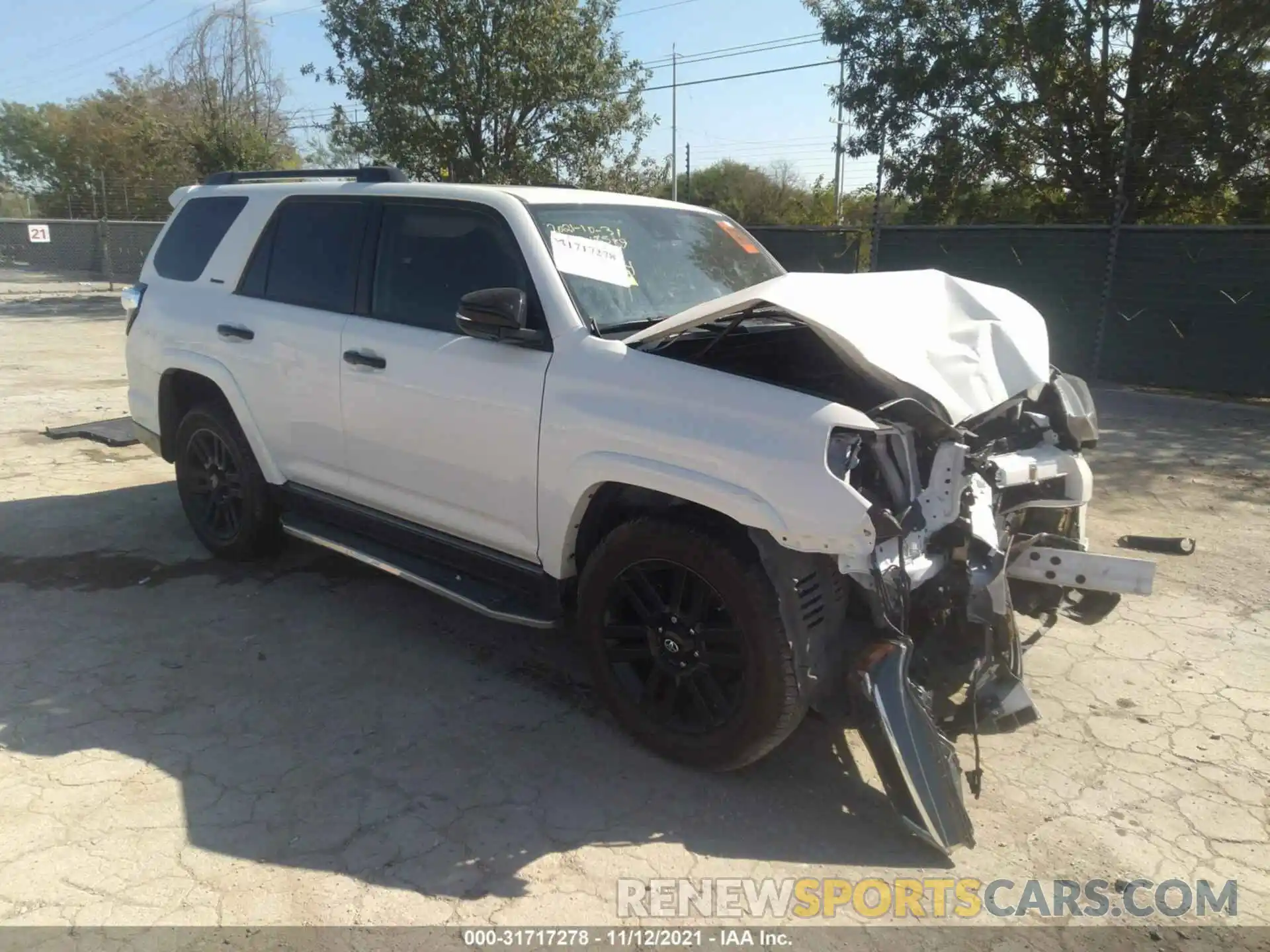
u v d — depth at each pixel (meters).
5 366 11.67
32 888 2.71
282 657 4.17
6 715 3.62
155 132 35.50
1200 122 12.75
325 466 4.46
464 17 17.83
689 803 3.22
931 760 2.94
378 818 3.08
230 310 4.82
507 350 3.64
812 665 3.06
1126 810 3.23
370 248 4.28
